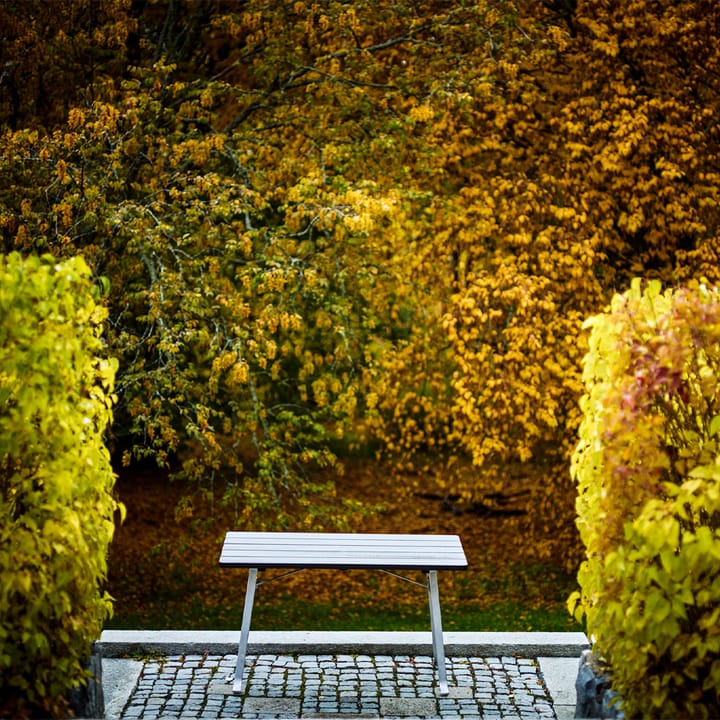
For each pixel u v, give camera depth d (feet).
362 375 29.48
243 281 23.54
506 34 29.19
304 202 25.26
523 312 26.48
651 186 28.71
